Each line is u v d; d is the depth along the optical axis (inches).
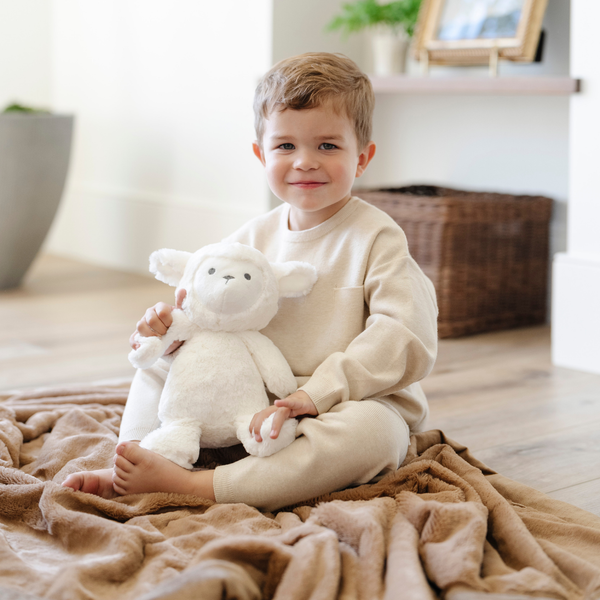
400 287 44.2
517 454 51.7
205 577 29.4
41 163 104.3
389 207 87.0
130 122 122.3
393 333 42.7
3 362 74.4
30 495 39.1
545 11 87.0
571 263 72.9
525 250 89.5
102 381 68.6
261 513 39.7
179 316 43.1
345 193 45.5
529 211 87.7
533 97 89.7
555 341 74.8
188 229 113.8
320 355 45.1
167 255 45.6
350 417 40.3
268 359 43.0
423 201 83.1
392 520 36.9
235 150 105.9
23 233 106.0
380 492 40.4
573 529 38.0
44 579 32.6
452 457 44.3
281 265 44.5
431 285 48.1
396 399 46.8
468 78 80.9
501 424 57.8
